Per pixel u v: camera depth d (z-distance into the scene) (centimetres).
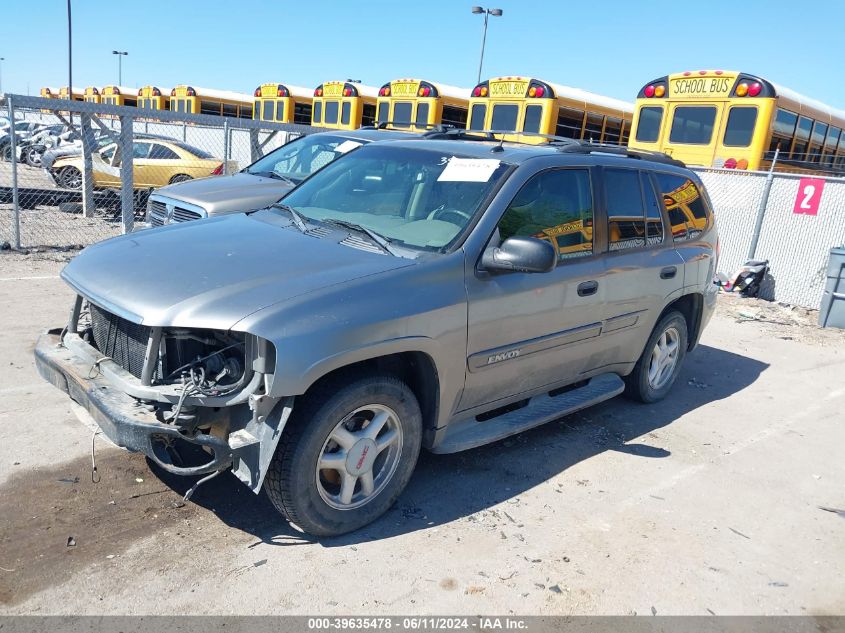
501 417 445
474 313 379
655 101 1453
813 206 1090
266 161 915
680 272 544
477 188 413
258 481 312
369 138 844
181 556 330
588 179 468
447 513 388
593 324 466
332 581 322
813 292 1094
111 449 423
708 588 344
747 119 1306
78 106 1016
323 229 409
